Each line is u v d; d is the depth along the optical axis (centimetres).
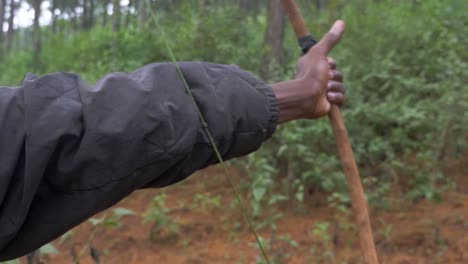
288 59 574
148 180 103
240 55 544
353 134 427
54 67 884
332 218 375
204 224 381
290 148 390
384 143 418
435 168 405
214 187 445
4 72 1138
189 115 103
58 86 98
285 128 396
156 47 569
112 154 95
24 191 91
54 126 92
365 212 148
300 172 404
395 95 467
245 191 419
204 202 403
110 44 668
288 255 304
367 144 428
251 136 113
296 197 369
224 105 108
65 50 893
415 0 736
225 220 384
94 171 95
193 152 106
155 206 383
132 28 598
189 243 356
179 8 595
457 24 605
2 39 1828
